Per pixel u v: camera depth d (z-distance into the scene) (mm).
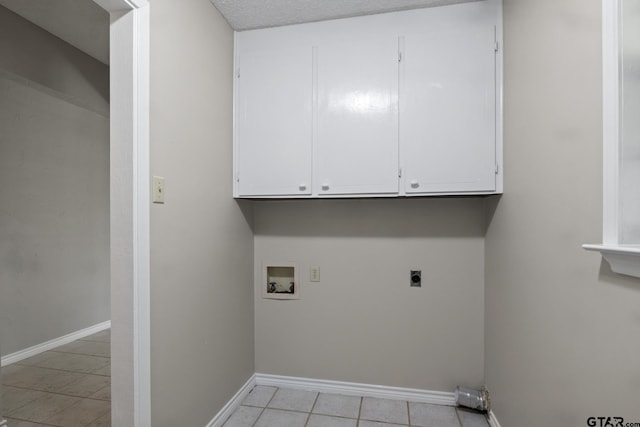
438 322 2037
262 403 2020
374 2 1723
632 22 736
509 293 1517
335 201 2182
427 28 1757
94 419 1809
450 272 2027
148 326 1227
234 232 1991
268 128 1942
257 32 1961
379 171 1806
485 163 1676
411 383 2061
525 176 1328
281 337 2244
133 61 1182
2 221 2502
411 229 2080
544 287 1146
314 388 2176
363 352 2127
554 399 1073
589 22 872
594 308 855
